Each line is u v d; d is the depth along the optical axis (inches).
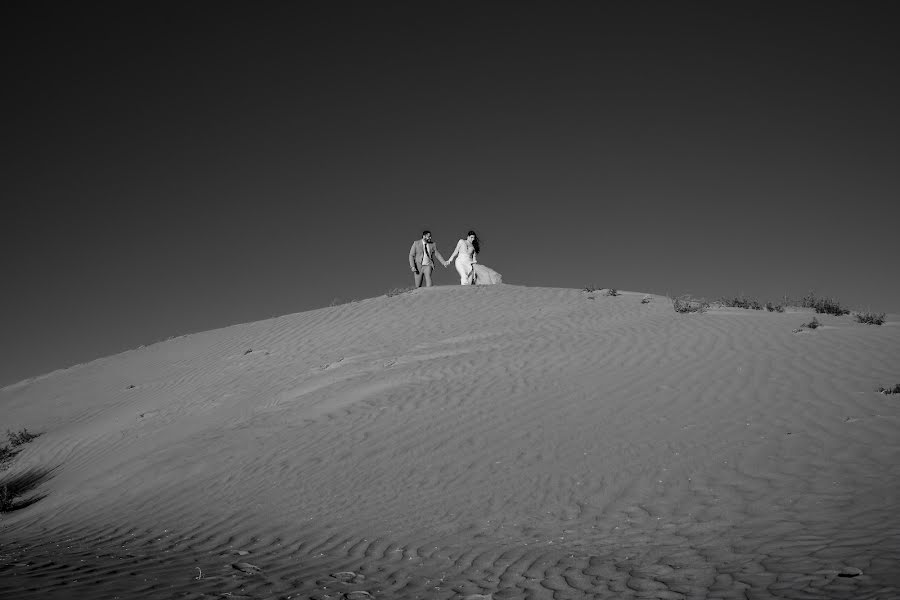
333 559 283.0
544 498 326.6
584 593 205.3
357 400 557.9
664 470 330.3
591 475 341.7
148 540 354.9
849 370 429.4
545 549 264.5
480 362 587.2
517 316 791.1
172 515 408.2
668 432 377.1
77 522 440.8
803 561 207.2
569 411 439.8
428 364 613.9
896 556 199.5
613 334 611.8
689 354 517.3
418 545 290.8
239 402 668.1
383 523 330.3
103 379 950.4
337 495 386.0
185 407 708.0
